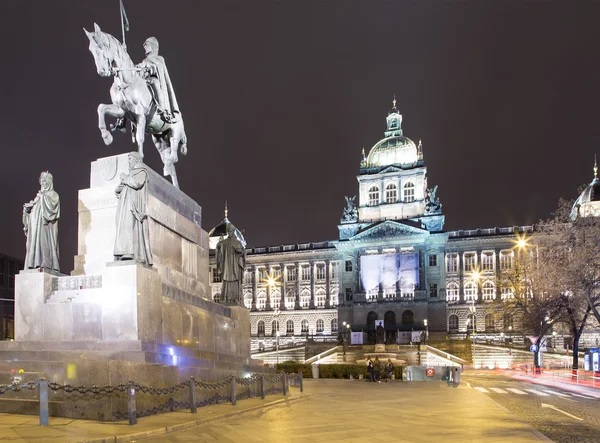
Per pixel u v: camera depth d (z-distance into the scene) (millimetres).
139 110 26750
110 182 25719
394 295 127875
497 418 23375
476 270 127750
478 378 65500
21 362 20672
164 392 20625
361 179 140375
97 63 25844
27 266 24344
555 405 30500
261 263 144125
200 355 26219
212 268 139125
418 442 17031
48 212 24703
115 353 21062
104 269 22594
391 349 104312
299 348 116000
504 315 95312
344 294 134000
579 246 63969
